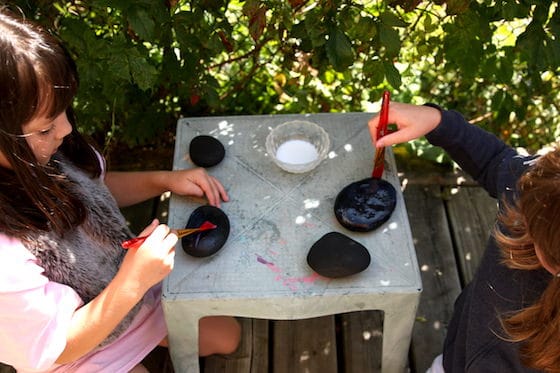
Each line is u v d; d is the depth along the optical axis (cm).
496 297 110
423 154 208
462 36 164
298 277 128
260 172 149
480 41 171
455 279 185
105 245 129
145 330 146
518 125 220
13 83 98
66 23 150
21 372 132
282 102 217
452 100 222
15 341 113
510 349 108
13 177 110
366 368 167
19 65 98
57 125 111
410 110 132
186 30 162
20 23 102
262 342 172
